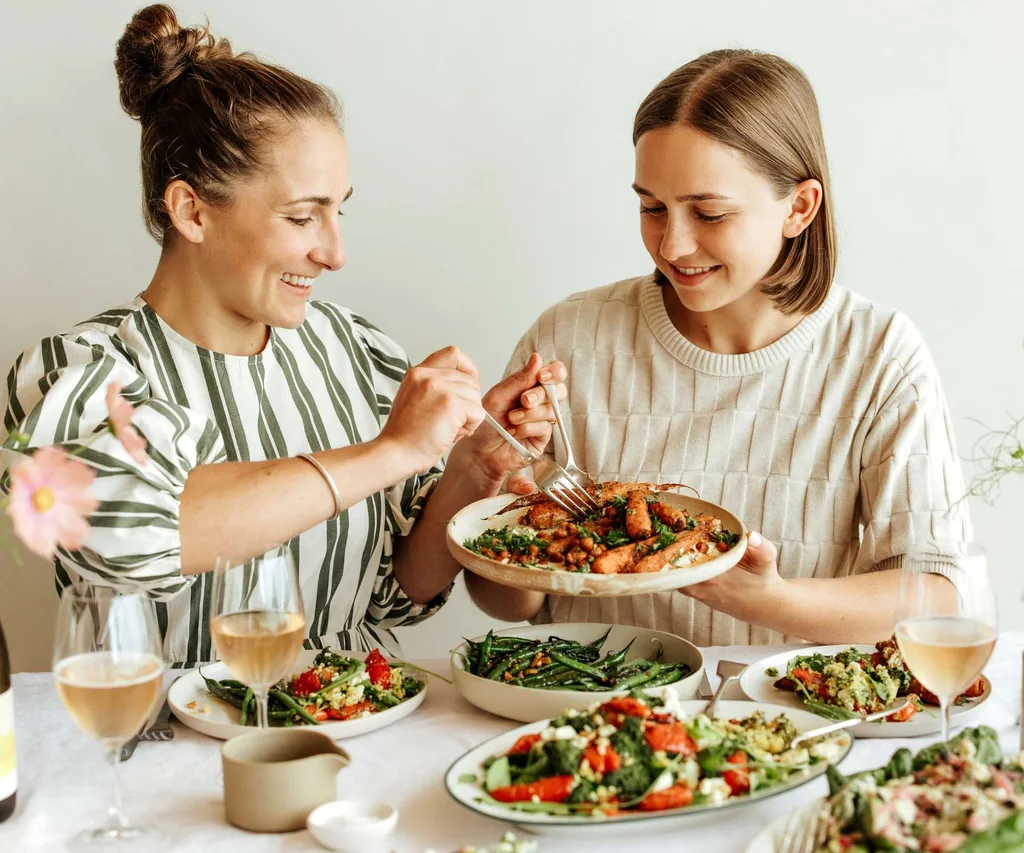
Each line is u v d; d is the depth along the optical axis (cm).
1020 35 262
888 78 265
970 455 277
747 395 220
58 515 111
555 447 232
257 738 129
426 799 132
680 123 189
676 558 154
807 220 205
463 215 272
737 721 141
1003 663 171
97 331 194
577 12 263
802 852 112
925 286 272
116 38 260
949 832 105
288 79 183
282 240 183
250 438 201
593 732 125
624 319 233
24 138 262
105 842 121
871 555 210
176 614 195
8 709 129
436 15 264
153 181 190
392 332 277
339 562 209
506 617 225
